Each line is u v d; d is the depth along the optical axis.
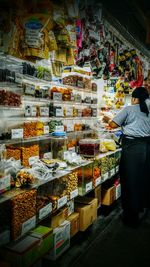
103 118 4.23
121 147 3.96
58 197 2.60
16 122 2.64
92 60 3.61
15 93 2.46
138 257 2.87
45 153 3.02
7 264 1.97
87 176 3.11
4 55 2.44
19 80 2.49
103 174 3.57
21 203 2.10
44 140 3.06
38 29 2.48
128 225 3.63
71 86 3.47
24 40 2.51
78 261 2.75
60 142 3.12
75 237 3.18
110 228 3.53
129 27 5.04
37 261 2.26
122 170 3.77
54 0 2.74
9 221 2.06
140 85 5.69
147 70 6.59
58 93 3.11
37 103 2.95
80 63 3.36
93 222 3.42
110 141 3.94
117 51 4.73
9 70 2.40
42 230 2.39
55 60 3.03
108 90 4.52
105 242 3.16
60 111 3.14
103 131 4.09
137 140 3.69
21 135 2.57
